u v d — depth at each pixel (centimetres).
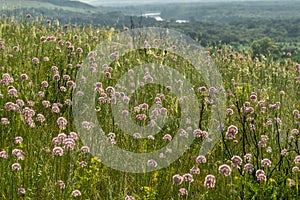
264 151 548
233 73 765
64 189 479
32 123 533
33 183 477
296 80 802
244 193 486
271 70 827
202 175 517
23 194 472
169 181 504
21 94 577
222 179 508
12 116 544
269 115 599
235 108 598
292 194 484
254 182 488
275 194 478
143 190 492
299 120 611
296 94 735
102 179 498
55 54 647
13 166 483
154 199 482
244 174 493
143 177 506
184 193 489
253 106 618
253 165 498
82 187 484
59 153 490
